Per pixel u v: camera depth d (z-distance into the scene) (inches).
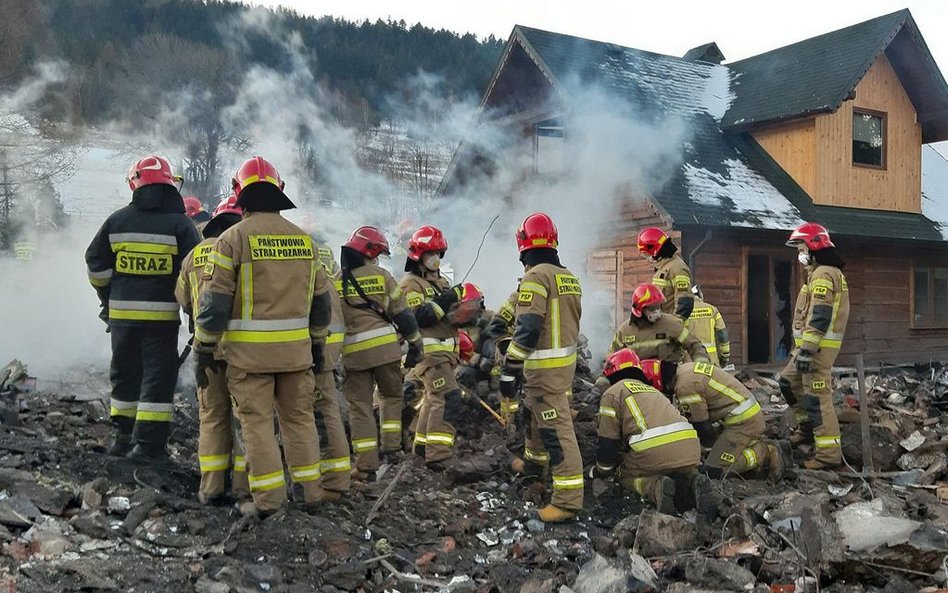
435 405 262.1
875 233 594.6
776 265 585.6
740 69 714.2
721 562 184.2
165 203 220.1
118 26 2305.6
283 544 173.3
